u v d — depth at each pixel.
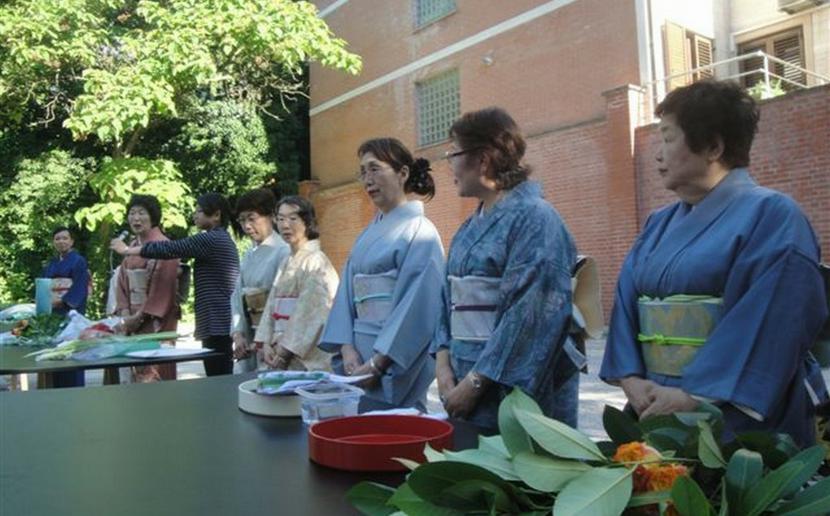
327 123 16.36
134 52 12.28
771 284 1.68
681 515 0.93
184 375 7.41
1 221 14.30
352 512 1.27
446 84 13.48
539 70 11.55
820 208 8.02
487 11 12.45
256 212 4.33
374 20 15.03
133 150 14.96
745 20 11.51
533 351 2.10
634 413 1.91
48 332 4.55
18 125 14.52
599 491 0.97
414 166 3.05
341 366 3.08
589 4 10.84
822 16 10.74
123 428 1.95
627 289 2.04
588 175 10.44
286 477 1.48
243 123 15.72
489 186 2.34
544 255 2.15
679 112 1.86
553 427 1.09
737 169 1.89
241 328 4.35
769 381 1.65
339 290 3.11
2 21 11.97
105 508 1.30
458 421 1.97
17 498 1.36
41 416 2.13
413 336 2.71
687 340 1.83
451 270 2.39
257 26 12.27
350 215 15.33
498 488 1.04
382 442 1.53
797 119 8.20
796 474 0.97
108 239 13.73
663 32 10.52
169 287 4.67
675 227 1.95
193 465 1.57
